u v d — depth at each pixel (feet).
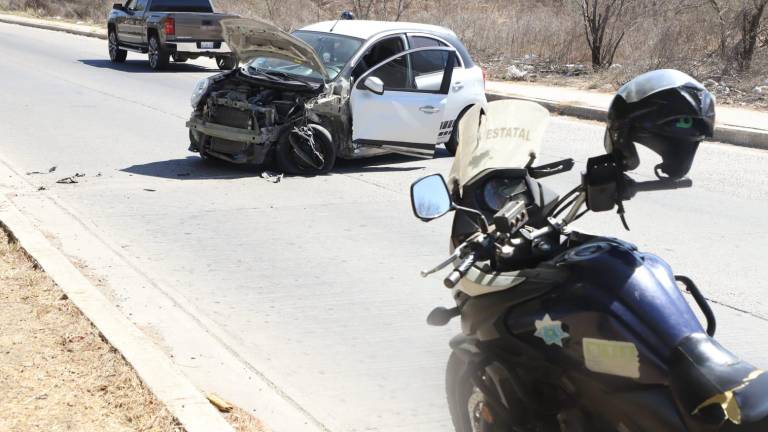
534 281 19.36
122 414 24.62
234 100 62.75
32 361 27.81
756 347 33.50
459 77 71.61
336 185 60.54
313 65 62.90
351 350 32.63
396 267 42.52
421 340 33.71
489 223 21.77
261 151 62.13
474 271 20.62
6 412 24.50
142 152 69.67
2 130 77.00
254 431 25.81
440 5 184.75
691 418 16.78
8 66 128.36
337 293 38.73
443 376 30.50
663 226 51.42
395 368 31.12
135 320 34.50
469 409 22.02
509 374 19.85
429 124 66.44
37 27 216.54
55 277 35.76
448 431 26.58
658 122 18.42
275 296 38.14
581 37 137.69
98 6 246.27
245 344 32.94
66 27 207.41
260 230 48.47
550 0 178.91
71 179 58.59
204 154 65.87
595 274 18.47
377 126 64.75
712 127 18.62
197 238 46.52
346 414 27.63
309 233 48.16
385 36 67.00
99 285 38.24
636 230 50.26
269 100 62.95
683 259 44.78
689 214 54.60
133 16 138.51
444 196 20.52
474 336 21.01
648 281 18.15
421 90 66.23
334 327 34.83
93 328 30.48
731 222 52.85
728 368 16.92
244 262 42.70
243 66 67.36
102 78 119.96
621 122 18.95
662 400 17.39
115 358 28.04
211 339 33.12
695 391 16.71
